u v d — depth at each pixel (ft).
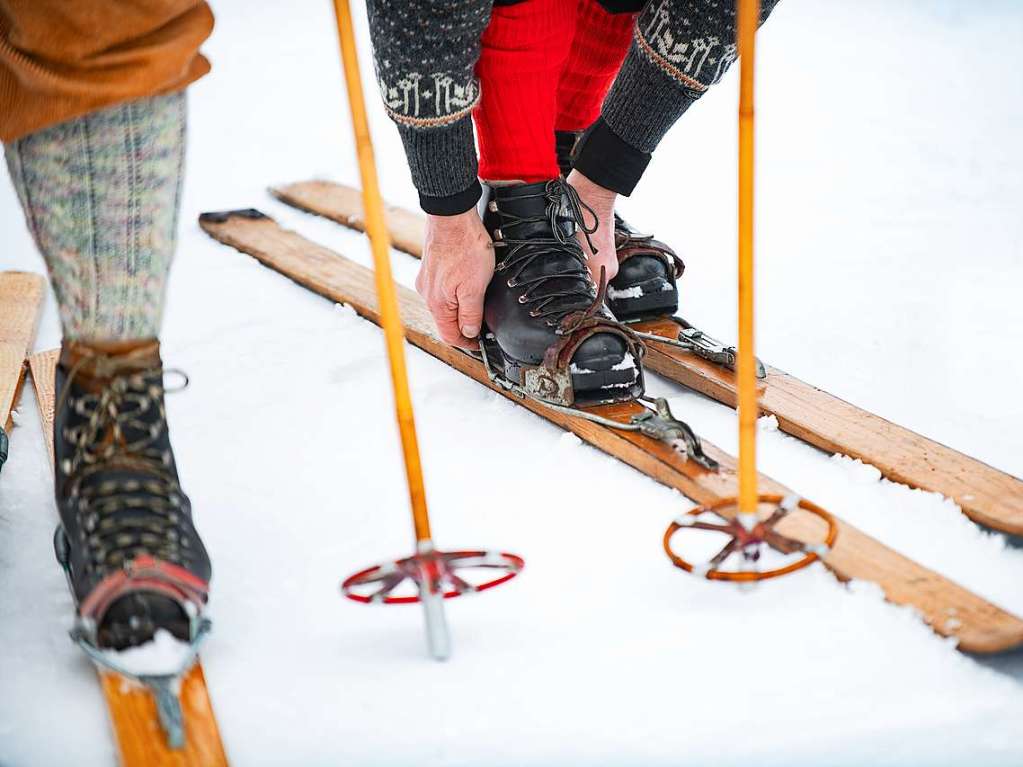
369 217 7.63
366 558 8.66
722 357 11.37
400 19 9.32
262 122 23.76
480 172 11.28
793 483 9.54
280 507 9.46
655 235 16.35
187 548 7.66
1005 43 27.22
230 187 19.49
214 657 7.54
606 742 6.64
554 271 10.79
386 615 7.96
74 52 7.09
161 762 6.45
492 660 7.39
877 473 9.55
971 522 8.86
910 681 7.00
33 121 7.26
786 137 21.13
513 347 10.79
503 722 6.83
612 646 7.46
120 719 6.75
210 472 10.08
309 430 10.82
